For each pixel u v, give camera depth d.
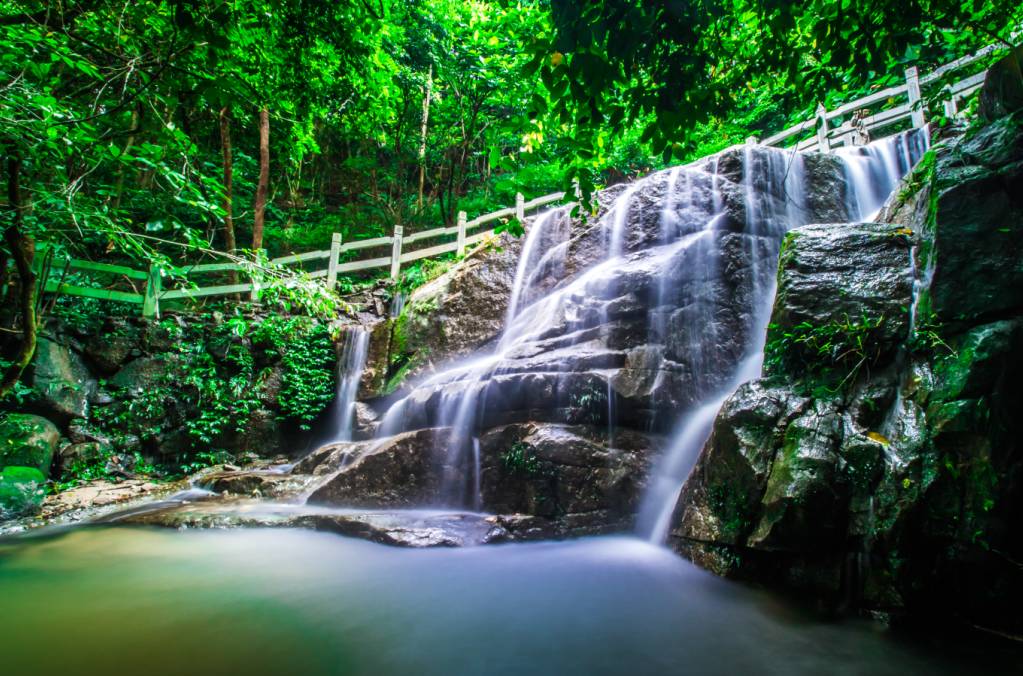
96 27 4.52
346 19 4.83
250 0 4.02
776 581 3.65
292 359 9.89
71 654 3.01
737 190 7.09
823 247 4.46
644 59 2.60
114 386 8.87
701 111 2.79
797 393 4.03
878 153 8.49
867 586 3.25
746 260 6.63
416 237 12.04
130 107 4.20
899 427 3.47
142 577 4.31
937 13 3.16
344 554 4.89
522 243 9.91
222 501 6.89
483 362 8.21
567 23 2.30
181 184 4.32
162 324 9.42
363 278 13.66
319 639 3.22
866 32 2.75
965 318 3.42
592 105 2.64
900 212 4.68
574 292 7.68
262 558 4.79
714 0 2.48
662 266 6.96
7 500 6.27
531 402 6.22
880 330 3.85
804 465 3.50
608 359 6.41
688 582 4.05
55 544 5.26
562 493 5.52
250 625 3.42
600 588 3.99
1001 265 3.33
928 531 3.12
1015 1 3.25
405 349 9.22
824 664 2.83
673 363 6.22
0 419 7.32
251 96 3.27
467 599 3.84
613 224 8.65
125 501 7.02
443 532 5.27
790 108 3.35
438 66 14.48
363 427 8.64
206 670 2.84
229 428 9.34
